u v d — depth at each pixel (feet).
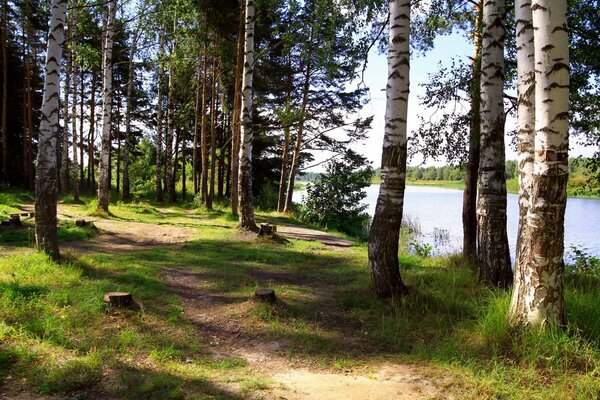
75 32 56.49
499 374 12.07
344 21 27.45
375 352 14.83
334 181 68.85
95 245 33.65
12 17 80.12
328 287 23.81
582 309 14.55
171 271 26.13
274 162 102.58
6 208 50.14
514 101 28.04
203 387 11.77
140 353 13.93
